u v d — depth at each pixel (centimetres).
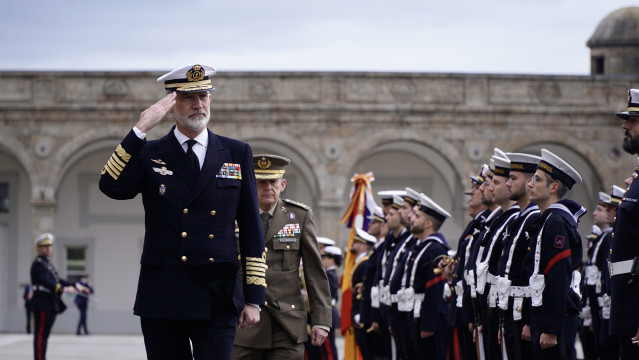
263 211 1444
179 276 1001
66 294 5228
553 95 4941
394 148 5219
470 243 1656
